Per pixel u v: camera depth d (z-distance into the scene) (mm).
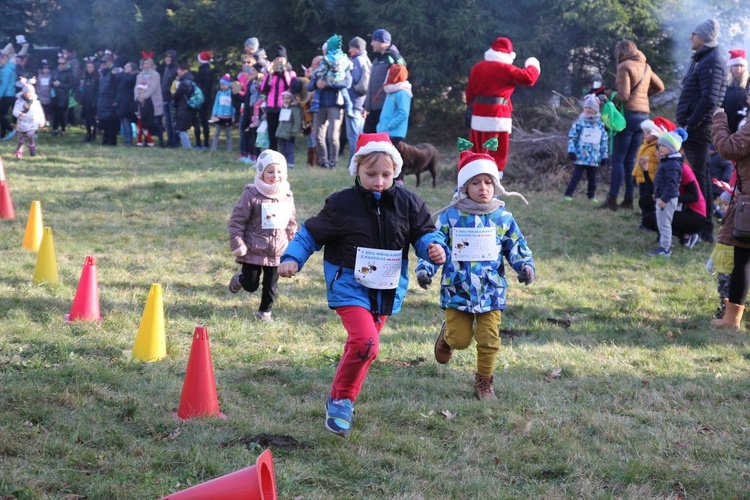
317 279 8312
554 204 12484
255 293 7645
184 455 4062
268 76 15000
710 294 8422
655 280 8922
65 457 3936
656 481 4125
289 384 5340
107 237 9516
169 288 7570
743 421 4977
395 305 4535
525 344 6570
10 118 21875
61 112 21516
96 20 24438
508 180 14375
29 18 29328
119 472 3834
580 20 18734
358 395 5129
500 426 4781
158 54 23922
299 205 11414
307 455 4223
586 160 12617
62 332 5984
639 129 12023
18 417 4379
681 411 5164
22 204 10945
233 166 15305
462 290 5070
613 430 4715
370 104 13398
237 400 4934
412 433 4621
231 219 6578
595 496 3926
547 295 8203
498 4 19391
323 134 14820
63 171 14125
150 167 14867
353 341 4309
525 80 11148
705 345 6793
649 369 6086
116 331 6160
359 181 4496
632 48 11844
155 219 10594
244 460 4070
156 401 4785
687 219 10008
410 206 4496
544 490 3988
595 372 5945
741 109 9766
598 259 9625
